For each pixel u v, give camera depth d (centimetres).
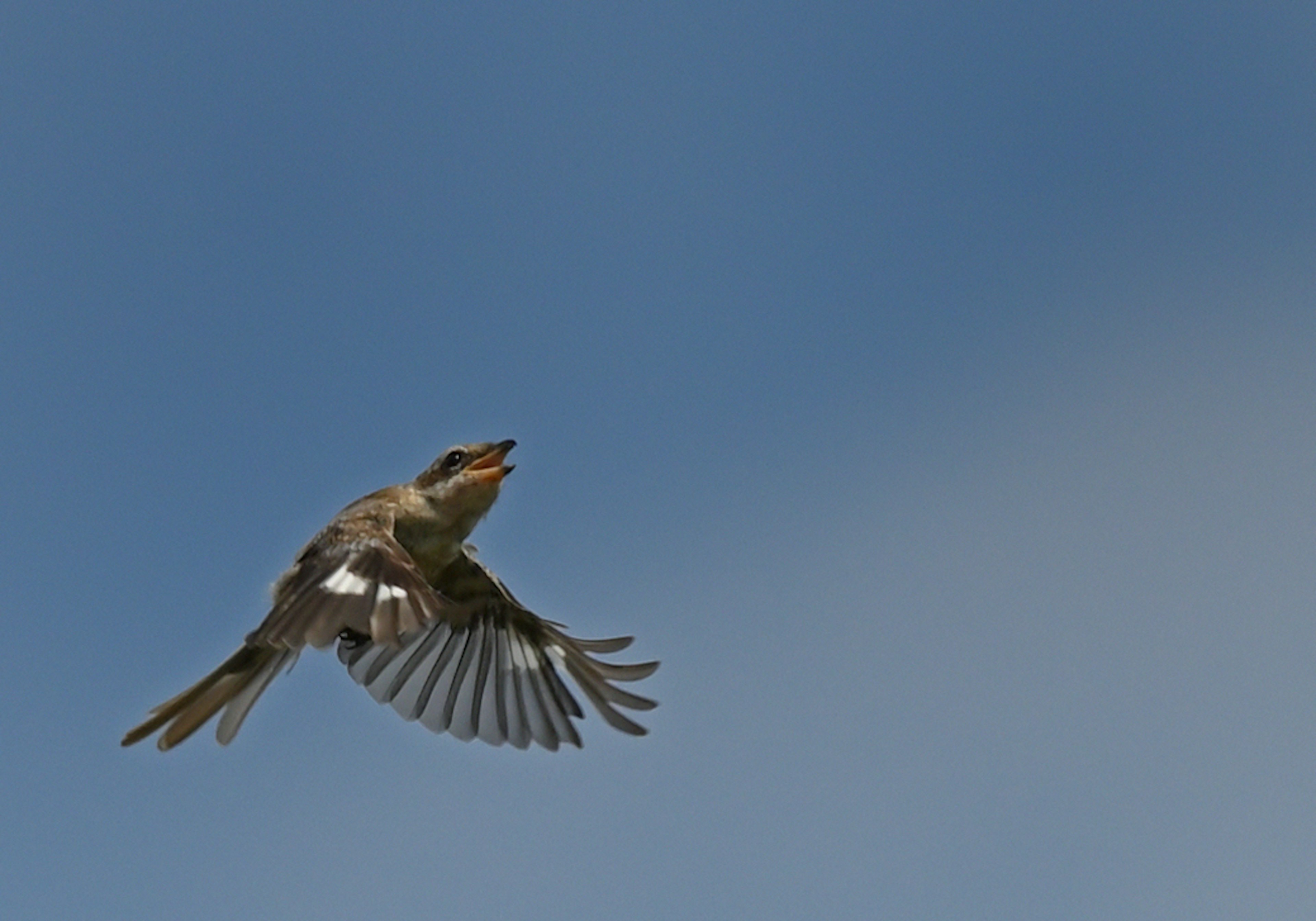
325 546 1359
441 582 1558
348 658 1538
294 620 1253
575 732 1577
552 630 1588
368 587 1292
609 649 1585
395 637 1259
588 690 1591
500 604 1577
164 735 1323
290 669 1341
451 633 1582
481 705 1566
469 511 1473
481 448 1488
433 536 1470
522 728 1567
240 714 1340
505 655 1588
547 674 1592
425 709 1549
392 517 1434
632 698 1582
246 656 1331
